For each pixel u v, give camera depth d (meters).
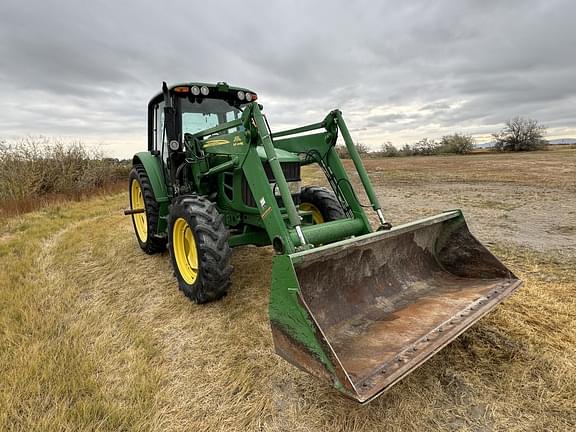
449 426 1.91
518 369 2.29
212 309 3.32
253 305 3.38
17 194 11.01
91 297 3.76
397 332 2.28
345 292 2.55
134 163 5.55
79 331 2.97
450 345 2.56
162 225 4.64
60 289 3.90
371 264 2.73
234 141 3.18
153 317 3.24
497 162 22.42
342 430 1.92
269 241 3.74
